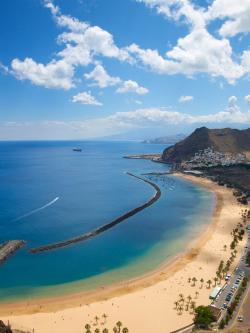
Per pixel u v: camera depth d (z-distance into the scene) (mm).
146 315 101375
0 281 125188
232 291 111750
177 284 121188
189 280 123375
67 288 120312
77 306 107875
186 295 112875
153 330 93500
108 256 149000
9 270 134125
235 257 142750
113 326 95812
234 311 100188
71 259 145375
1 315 102875
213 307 100250
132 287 120375
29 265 138875
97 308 106312
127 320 98938
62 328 95438
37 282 124562
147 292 116062
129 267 137750
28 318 101000
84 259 145375
